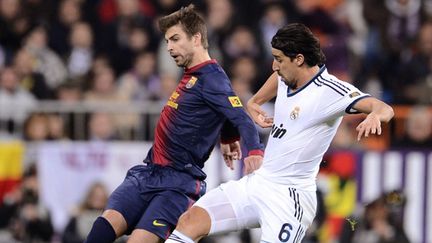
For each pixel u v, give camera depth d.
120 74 46.78
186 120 23.80
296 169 22.44
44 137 38.97
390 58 47.06
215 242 37.62
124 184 24.27
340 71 44.81
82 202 38.06
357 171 37.09
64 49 46.53
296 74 22.14
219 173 36.84
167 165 24.09
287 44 21.86
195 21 23.64
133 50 46.81
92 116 39.25
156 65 45.88
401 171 37.06
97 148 38.00
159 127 24.22
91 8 48.03
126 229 24.00
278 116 22.62
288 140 22.36
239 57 45.34
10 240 38.38
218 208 22.55
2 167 38.16
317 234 36.78
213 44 45.75
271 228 22.38
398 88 45.69
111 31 47.31
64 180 38.16
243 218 22.67
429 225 36.84
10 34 47.03
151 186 23.97
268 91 23.86
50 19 47.34
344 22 49.38
